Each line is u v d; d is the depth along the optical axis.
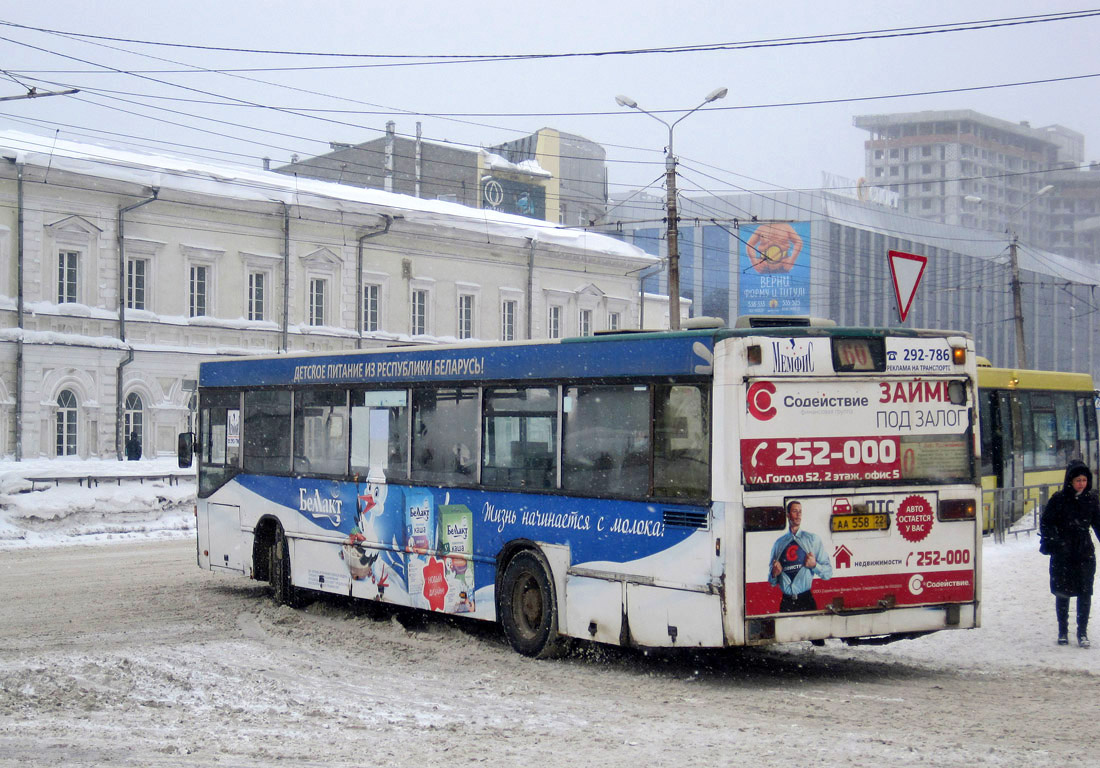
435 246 49.66
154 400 40.47
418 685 10.04
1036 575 15.41
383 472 13.48
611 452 10.66
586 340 11.02
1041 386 24.88
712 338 9.76
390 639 12.57
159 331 40.78
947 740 7.75
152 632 12.89
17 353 36.88
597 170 85.69
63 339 37.97
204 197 41.94
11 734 8.03
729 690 9.84
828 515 9.81
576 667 10.99
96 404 38.81
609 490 10.64
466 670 10.85
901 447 10.17
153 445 40.41
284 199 44.38
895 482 10.11
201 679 9.97
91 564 20.16
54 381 37.81
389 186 66.69
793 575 9.65
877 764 7.05
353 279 46.81
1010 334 101.25
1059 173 181.62
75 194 38.72
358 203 46.84
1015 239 40.56
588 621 10.76
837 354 9.96
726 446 9.56
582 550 10.87
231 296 43.00
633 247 58.56
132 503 28.39
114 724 8.35
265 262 44.06
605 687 9.99
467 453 12.34
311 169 74.06
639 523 10.29
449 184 70.00
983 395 23.05
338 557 14.09
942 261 96.62
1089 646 11.40
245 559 15.75
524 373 11.68
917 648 11.73
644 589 10.20
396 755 7.41
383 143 70.44
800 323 10.88
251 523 15.65
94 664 10.49
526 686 10.01
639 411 10.41
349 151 72.12
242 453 15.98
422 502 12.87
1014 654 11.22
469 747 7.63
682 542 9.86
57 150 38.84
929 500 10.23
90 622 13.61
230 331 42.75
